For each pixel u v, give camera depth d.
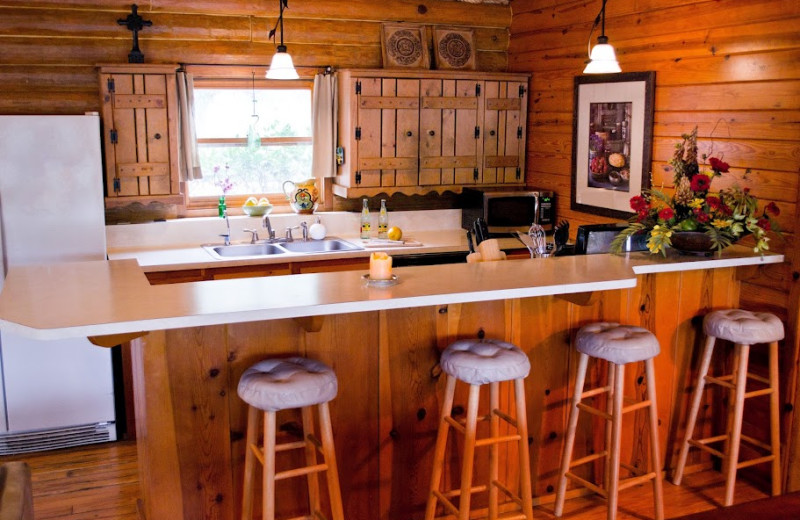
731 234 3.40
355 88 4.89
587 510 3.41
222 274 4.36
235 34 4.85
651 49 4.27
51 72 4.51
